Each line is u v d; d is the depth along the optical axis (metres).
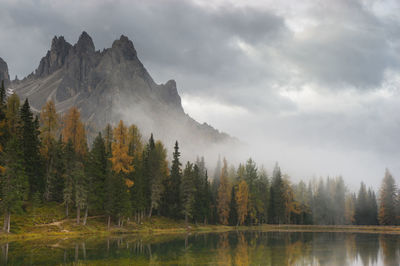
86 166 73.06
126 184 78.44
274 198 125.00
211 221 113.12
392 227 109.50
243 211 113.44
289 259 43.66
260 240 68.75
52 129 78.12
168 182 101.81
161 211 100.25
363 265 40.97
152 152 92.12
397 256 48.03
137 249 48.47
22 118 70.25
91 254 42.25
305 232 97.31
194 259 41.56
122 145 80.62
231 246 56.25
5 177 54.84
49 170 77.44
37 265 34.44
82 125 85.00
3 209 54.91
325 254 49.19
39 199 66.44
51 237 58.06
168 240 63.38
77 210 71.38
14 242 50.62
